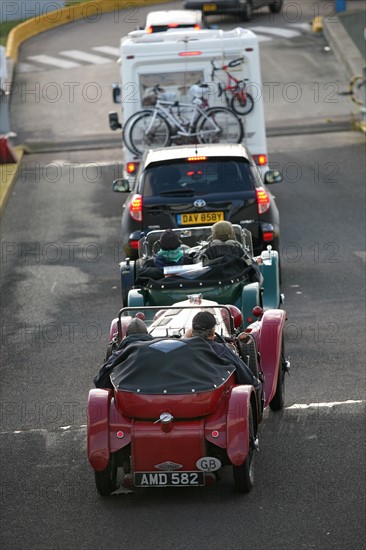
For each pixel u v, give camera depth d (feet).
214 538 43.78
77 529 45.62
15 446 56.80
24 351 75.41
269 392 55.42
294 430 56.24
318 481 49.26
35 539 44.86
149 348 48.80
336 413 58.44
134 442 46.73
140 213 86.63
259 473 50.67
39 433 58.65
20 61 227.20
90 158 155.74
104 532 45.14
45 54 232.53
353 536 43.21
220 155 86.94
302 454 52.75
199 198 85.61
